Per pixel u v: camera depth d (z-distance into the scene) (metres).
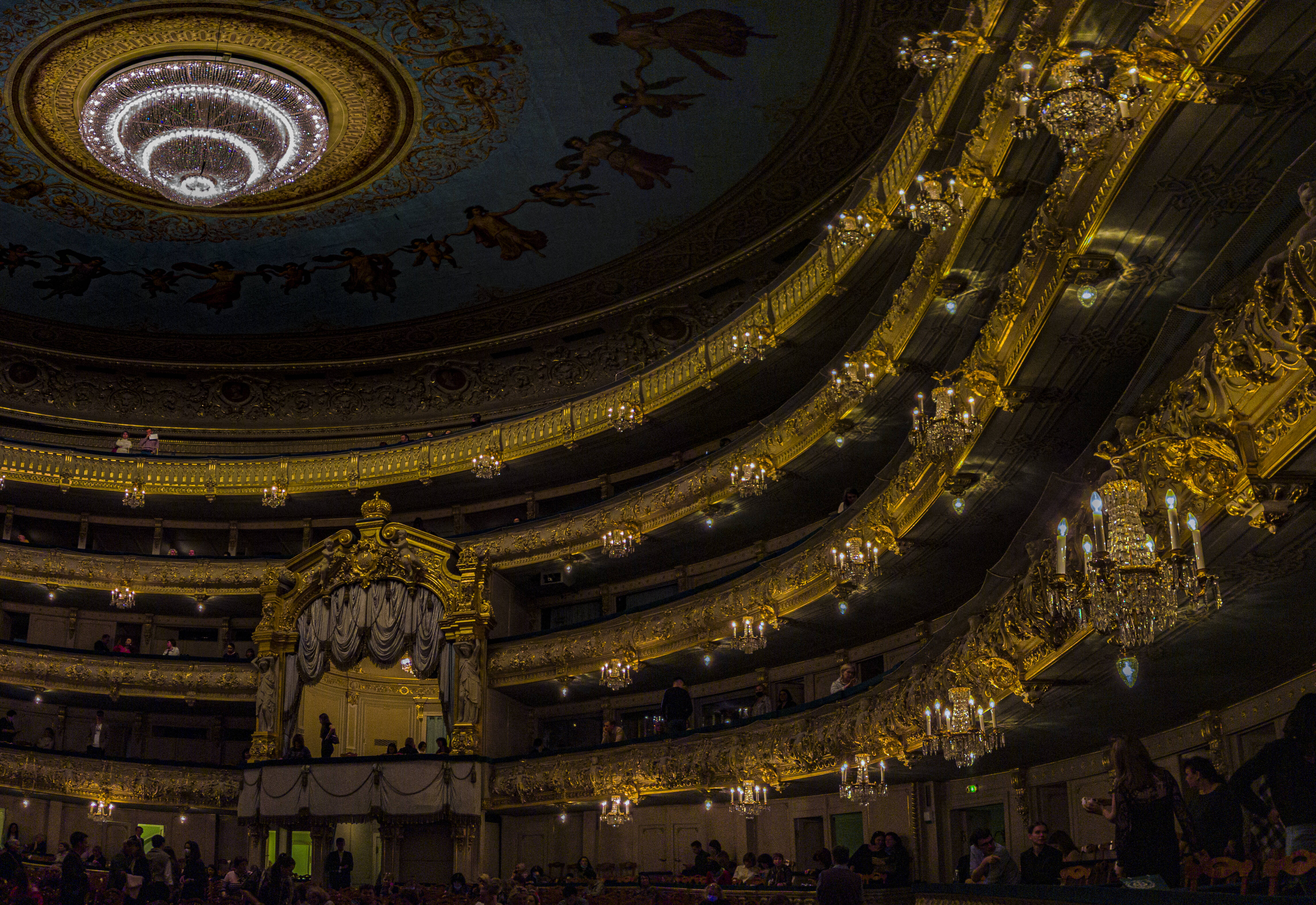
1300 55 7.99
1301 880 6.36
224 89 22.77
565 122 24.78
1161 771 7.70
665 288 31.69
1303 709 6.88
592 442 31.09
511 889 20.55
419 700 35.34
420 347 35.44
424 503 35.12
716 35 21.77
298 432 36.75
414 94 23.91
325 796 28.56
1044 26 9.59
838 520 21.56
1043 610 11.96
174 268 31.20
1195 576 8.47
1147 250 10.99
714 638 25.64
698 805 27.38
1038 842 10.89
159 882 16.27
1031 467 16.03
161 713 33.91
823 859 13.59
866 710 19.17
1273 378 8.12
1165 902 6.70
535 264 30.86
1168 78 8.16
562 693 30.95
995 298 16.89
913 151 17.64
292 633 31.62
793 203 27.44
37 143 25.45
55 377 35.81
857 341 20.95
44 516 35.19
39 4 21.08
